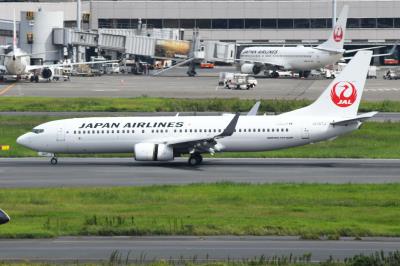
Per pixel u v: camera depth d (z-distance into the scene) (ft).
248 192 608.19
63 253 432.25
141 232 479.82
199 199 582.35
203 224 499.51
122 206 562.66
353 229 479.82
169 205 564.30
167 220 512.22
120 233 480.64
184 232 479.82
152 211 543.80
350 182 653.71
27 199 586.86
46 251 437.17
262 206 558.15
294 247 446.60
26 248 444.96
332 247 446.19
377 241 462.19
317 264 395.75
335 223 502.38
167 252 434.30
